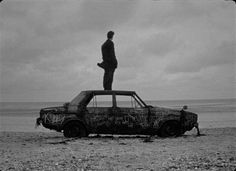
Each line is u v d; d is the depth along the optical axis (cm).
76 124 1396
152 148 1170
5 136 1608
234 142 1294
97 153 1088
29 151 1129
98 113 1402
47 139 1414
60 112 1385
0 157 1034
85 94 1413
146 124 1420
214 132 1725
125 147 1191
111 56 1620
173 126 1446
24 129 2725
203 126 2748
